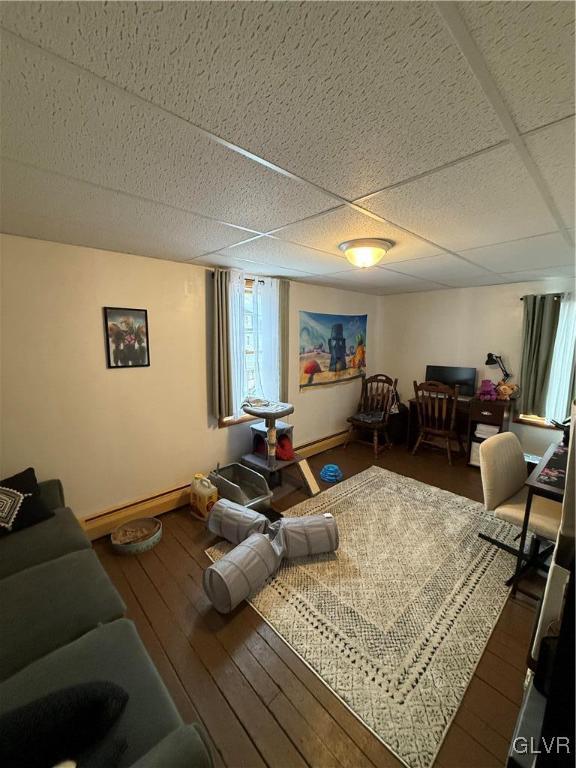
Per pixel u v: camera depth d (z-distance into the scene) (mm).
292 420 3848
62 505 2055
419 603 1812
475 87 716
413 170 1104
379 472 3547
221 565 1744
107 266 2291
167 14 546
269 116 817
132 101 756
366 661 1493
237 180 1173
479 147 962
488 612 1753
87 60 636
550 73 670
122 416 2486
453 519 2619
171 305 2654
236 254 2340
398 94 742
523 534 1848
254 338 3299
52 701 812
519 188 1235
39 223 1670
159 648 1560
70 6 526
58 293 2111
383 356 4926
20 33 573
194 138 913
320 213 1498
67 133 881
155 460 2709
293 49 619
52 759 743
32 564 1563
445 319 4238
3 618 1246
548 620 1035
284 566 2088
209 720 1271
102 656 1099
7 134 878
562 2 518
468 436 3719
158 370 2641
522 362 3578
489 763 1145
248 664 1482
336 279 3480
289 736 1221
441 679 1419
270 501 2822
